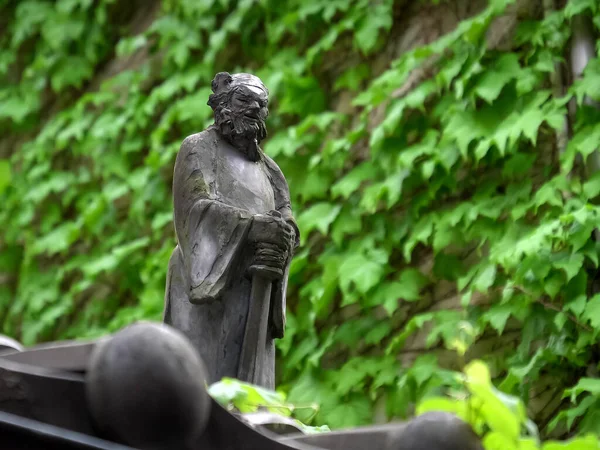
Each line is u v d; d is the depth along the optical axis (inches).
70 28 349.1
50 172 344.2
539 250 230.5
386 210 265.4
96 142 333.4
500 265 242.5
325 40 285.6
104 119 331.6
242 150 177.2
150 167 319.0
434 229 254.7
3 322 344.5
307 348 264.2
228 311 165.8
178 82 318.3
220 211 167.0
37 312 331.6
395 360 252.4
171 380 84.0
